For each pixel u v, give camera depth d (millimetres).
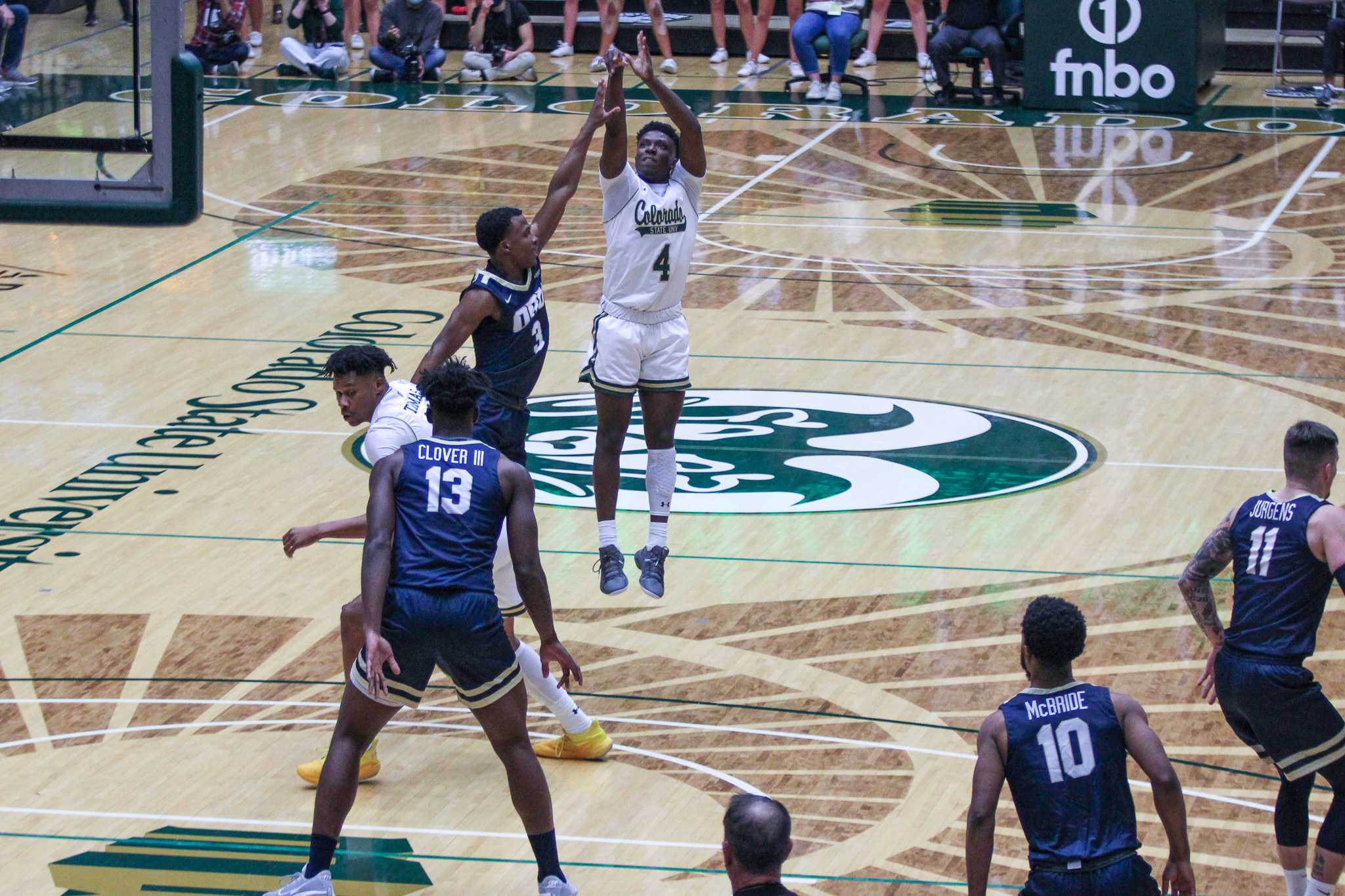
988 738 8562
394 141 34469
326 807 9648
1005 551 15609
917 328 22656
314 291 24516
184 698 12922
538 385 20609
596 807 11320
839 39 37562
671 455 13820
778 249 26734
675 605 14570
